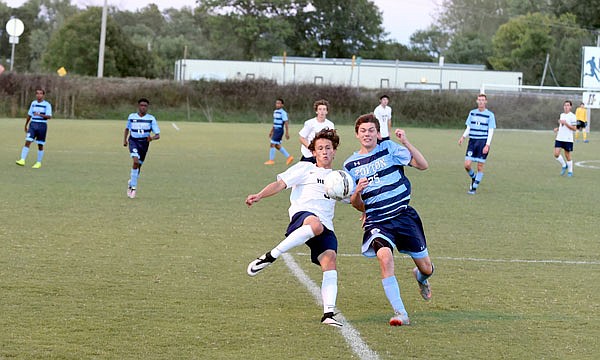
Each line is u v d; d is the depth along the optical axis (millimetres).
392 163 12367
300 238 11547
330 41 159625
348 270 15805
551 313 12773
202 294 13383
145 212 22734
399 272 15781
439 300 13531
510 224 22547
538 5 169875
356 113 94188
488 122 29359
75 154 42219
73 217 21328
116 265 15469
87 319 11562
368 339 10961
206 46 171500
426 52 189500
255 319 11891
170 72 148625
